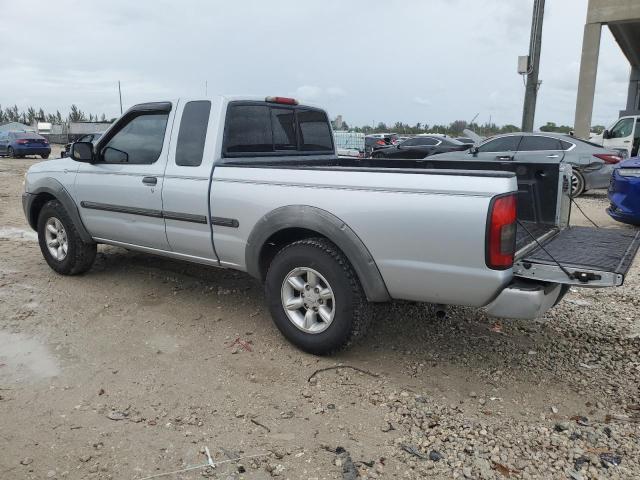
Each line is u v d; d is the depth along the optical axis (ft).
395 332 14.47
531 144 41.24
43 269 19.66
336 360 12.82
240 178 13.34
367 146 80.48
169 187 14.76
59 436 9.77
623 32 72.49
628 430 10.08
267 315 15.53
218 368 12.39
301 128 17.11
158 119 15.39
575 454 9.37
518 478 8.80
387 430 10.08
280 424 10.24
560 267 10.19
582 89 61.11
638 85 94.63
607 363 12.80
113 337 13.94
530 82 47.52
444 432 10.00
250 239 13.29
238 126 14.64
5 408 10.61
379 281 11.53
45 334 14.01
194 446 9.53
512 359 13.00
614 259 10.79
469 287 10.54
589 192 45.29
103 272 19.30
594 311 16.28
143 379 11.84
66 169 17.80
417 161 16.21
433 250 10.69
